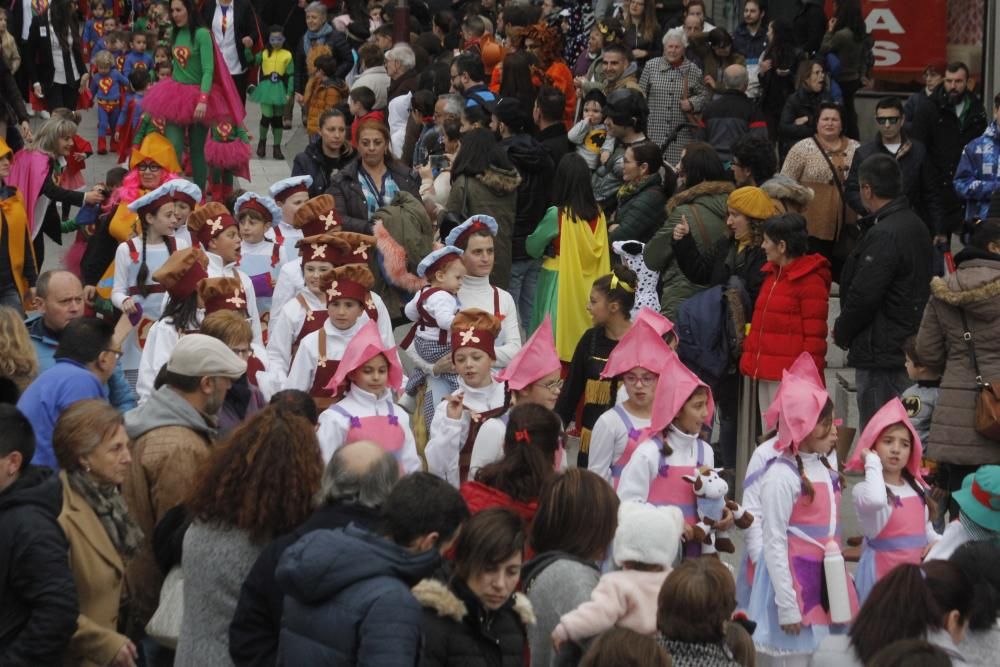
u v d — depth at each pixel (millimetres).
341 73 31234
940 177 20984
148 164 17406
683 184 16234
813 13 24188
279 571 7664
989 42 23719
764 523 10945
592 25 27781
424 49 27344
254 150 30781
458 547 8000
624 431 11750
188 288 13250
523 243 18469
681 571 7941
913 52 25422
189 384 9969
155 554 9375
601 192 19078
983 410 13000
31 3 31891
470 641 7883
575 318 17281
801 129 21672
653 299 16359
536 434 9891
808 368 11562
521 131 18750
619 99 18656
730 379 15109
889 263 14227
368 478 8250
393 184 18125
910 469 11500
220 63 24344
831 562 10883
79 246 19859
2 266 17016
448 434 11914
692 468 11016
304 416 9344
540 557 8883
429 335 13977
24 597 8703
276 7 34125
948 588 8273
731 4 29094
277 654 7867
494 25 30578
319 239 14125
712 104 20891
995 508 10516
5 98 25125
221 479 8609
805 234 14273
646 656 7137
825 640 8383
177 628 9102
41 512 8789
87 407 9266
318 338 13531
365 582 7527
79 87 33812
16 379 11812
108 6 39062
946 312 13297
